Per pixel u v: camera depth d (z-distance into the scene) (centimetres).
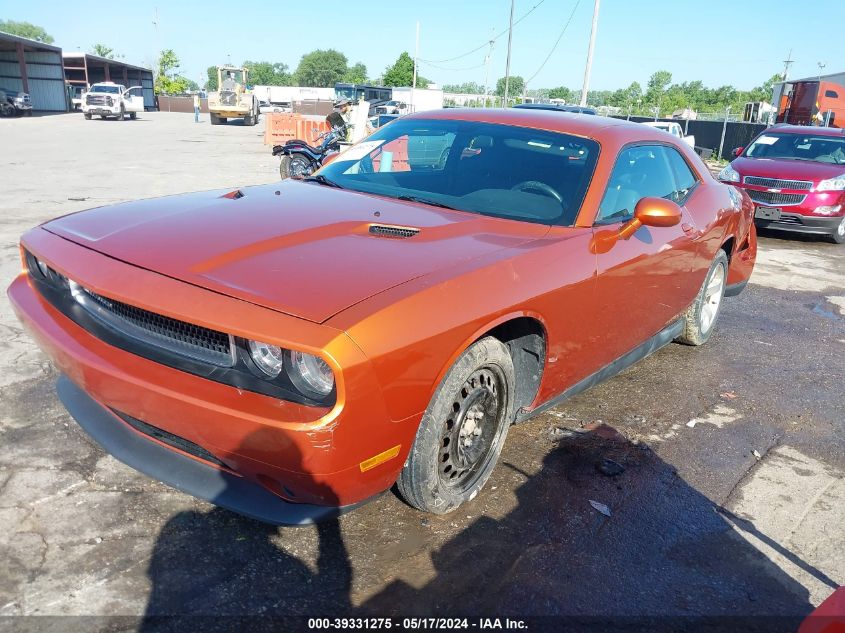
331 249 257
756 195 1054
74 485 280
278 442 208
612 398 420
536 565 258
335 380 205
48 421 329
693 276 433
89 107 3731
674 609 242
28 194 1014
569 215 324
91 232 278
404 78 7981
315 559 250
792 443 382
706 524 296
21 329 445
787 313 653
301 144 1280
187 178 1306
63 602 219
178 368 226
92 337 252
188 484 241
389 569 248
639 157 383
